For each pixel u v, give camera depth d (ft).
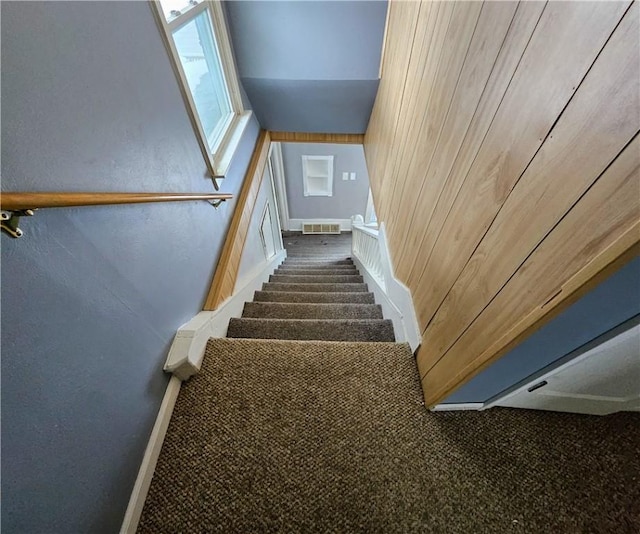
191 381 3.86
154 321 3.34
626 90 1.28
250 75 7.23
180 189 3.98
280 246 15.57
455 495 2.89
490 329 2.40
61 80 2.07
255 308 6.84
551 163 1.76
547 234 1.79
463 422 3.44
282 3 6.09
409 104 5.04
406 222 5.12
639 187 1.24
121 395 2.72
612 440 3.17
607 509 2.76
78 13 2.21
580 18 1.53
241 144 7.06
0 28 1.65
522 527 2.69
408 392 3.82
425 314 3.97
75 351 2.18
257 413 3.57
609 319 1.83
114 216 2.64
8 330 1.70
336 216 20.36
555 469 3.02
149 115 3.23
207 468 3.09
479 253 2.62
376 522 2.75
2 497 1.67
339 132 10.01
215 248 5.36
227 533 2.69
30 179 1.85
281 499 2.88
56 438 2.02
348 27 6.49
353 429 3.42
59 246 2.04
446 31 3.46
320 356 4.27
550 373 2.49
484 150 2.57
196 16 5.10
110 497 2.52
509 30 2.20
